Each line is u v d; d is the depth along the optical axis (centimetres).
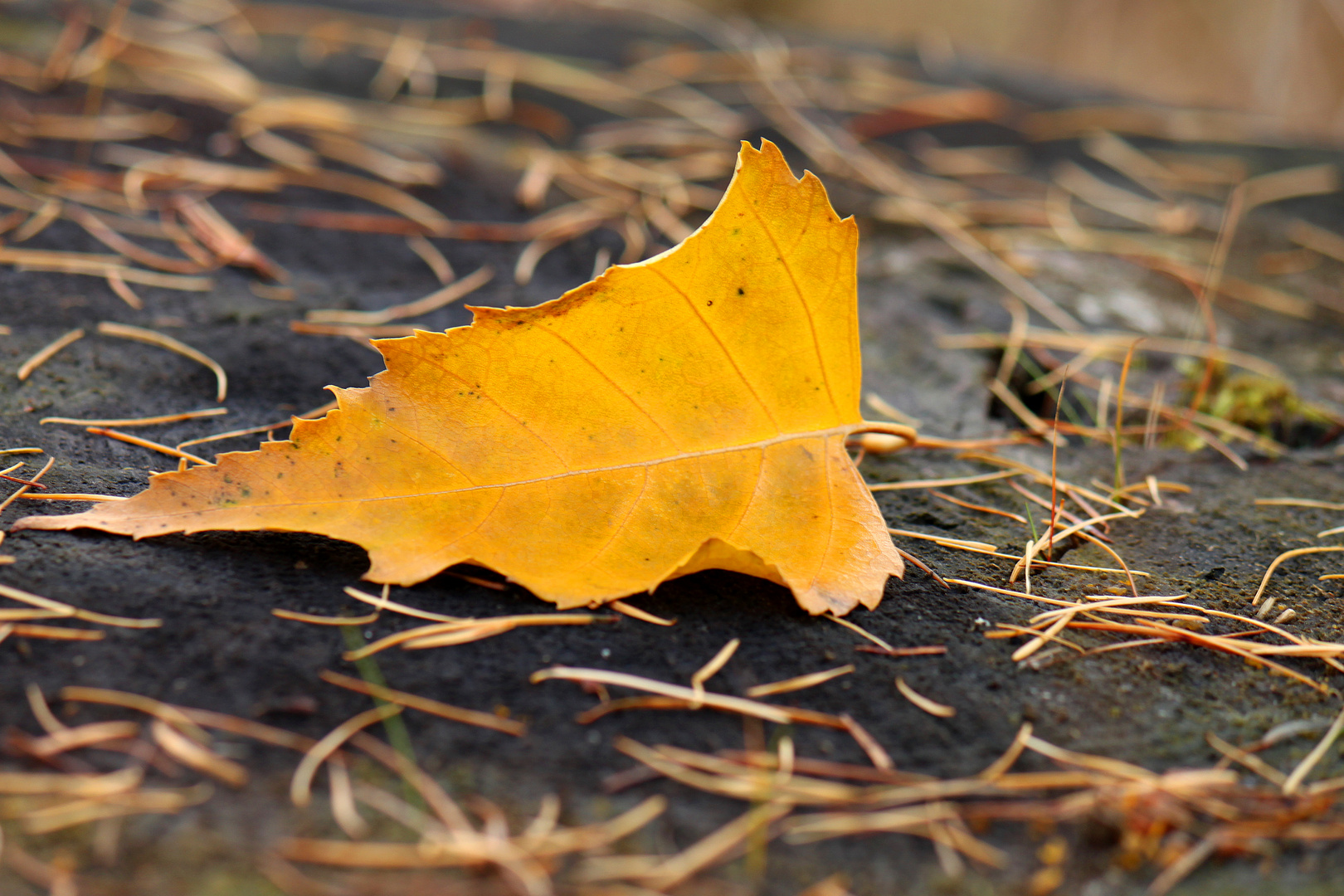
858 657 37
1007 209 54
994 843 36
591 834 35
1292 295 48
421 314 43
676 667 37
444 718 36
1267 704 37
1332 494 41
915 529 39
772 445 38
